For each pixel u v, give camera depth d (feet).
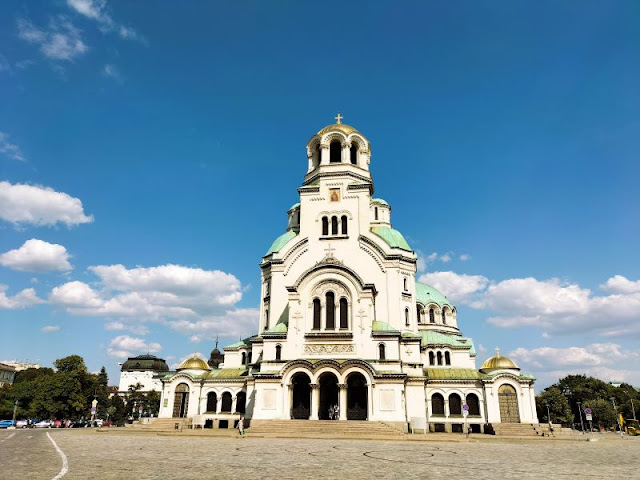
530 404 235.81
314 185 271.90
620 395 454.40
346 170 267.59
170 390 261.85
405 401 214.07
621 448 152.56
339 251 251.39
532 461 104.32
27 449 119.85
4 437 175.73
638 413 416.87
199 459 98.22
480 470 86.43
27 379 457.68
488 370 251.39
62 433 211.00
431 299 313.12
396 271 244.42
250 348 275.80
